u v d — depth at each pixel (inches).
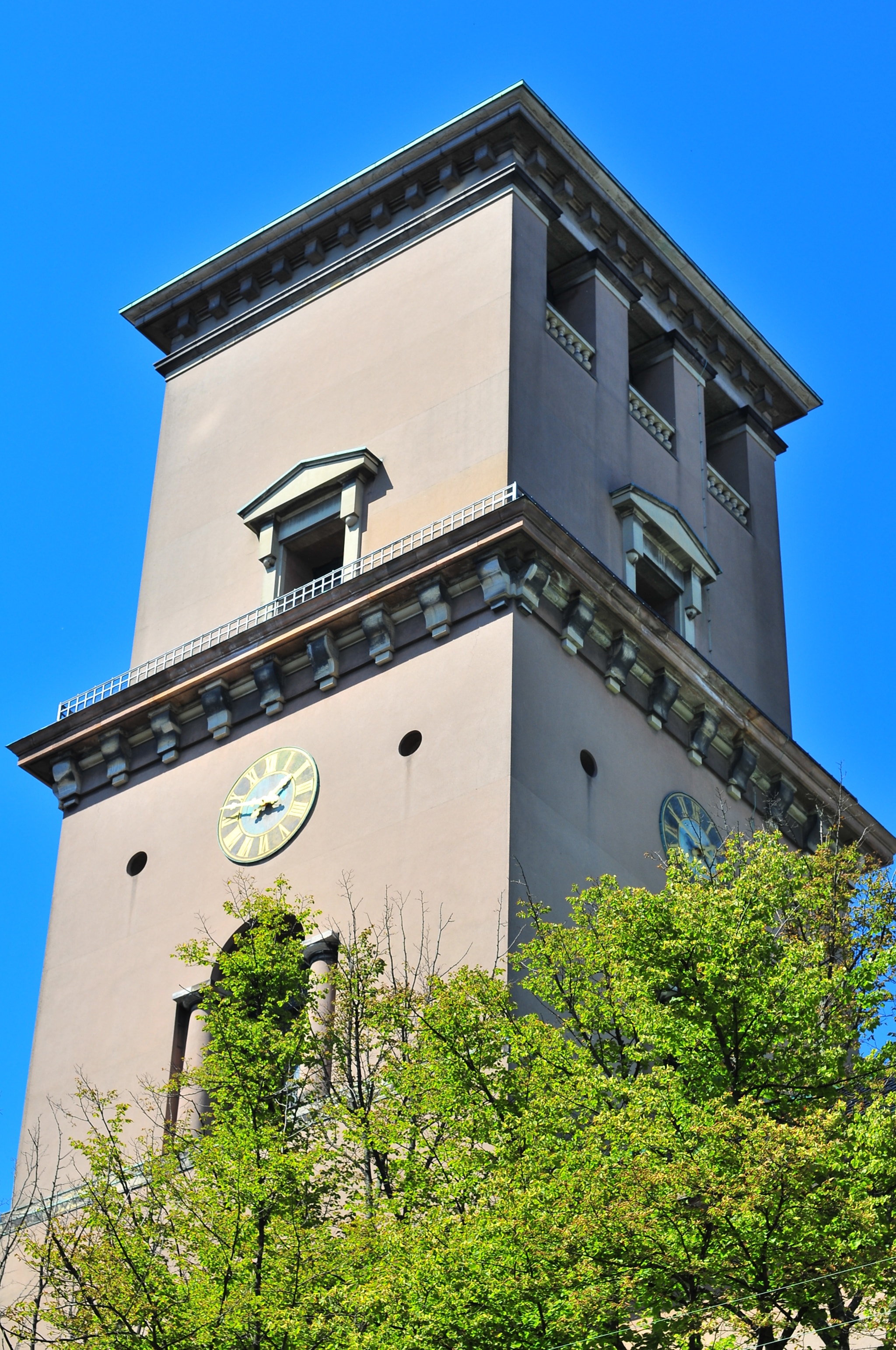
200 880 1819.6
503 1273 1058.7
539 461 1868.8
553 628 1761.8
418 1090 1241.4
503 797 1626.5
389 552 1851.6
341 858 1713.8
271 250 2178.9
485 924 1577.3
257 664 1863.9
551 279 2095.2
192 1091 1702.8
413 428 1931.6
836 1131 1080.2
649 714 1843.0
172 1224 1220.5
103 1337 1168.2
